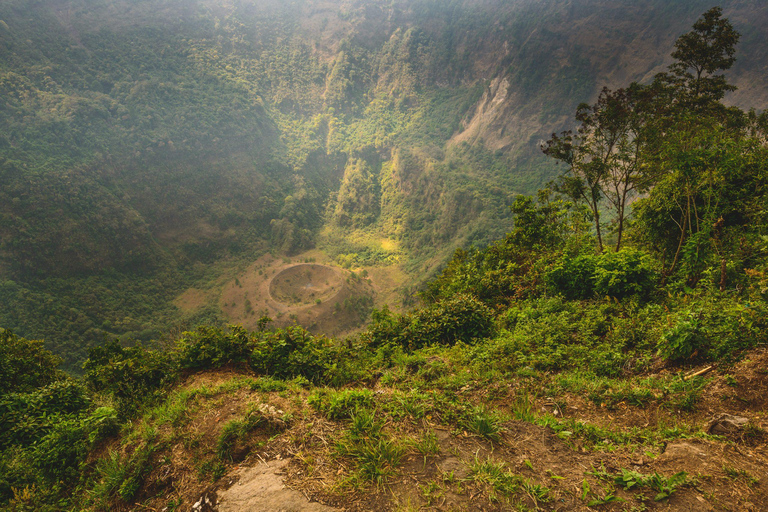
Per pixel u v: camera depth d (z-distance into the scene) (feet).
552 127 472.85
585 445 14.90
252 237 444.55
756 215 36.22
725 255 34.37
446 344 33.76
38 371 39.88
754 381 16.99
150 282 361.30
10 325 277.44
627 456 13.66
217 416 18.01
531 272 52.01
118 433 20.16
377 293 380.17
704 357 20.45
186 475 15.15
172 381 24.66
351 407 16.87
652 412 17.76
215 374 24.67
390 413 16.51
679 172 41.52
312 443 15.10
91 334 290.97
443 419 16.16
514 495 11.76
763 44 359.87
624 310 33.86
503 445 14.61
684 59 78.07
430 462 13.55
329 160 577.43
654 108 45.55
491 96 547.49
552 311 36.65
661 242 45.75
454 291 59.36
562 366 24.81
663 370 21.31
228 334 26.86
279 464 14.29
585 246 58.03
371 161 572.10
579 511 11.05
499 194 418.92
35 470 19.40
